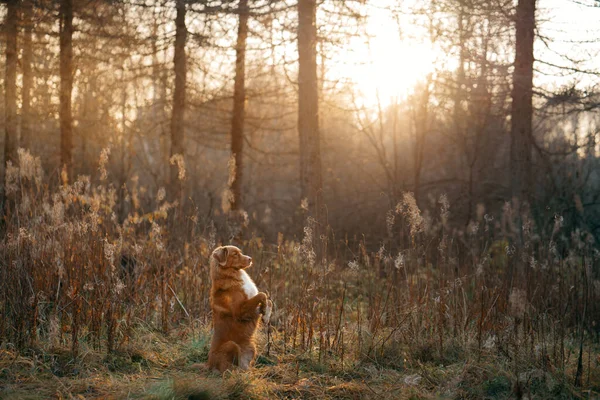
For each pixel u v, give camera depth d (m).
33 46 13.12
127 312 6.81
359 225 20.22
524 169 10.95
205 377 5.38
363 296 8.68
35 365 5.62
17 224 6.98
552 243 7.45
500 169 20.91
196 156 21.59
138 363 5.97
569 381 5.52
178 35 12.37
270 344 6.60
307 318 6.91
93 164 16.08
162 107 15.14
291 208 23.39
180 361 6.10
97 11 11.97
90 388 5.25
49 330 6.09
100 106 16.09
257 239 10.55
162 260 7.96
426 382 5.63
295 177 25.58
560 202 13.87
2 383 5.21
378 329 6.77
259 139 22.23
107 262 6.77
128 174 17.30
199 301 7.56
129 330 6.42
